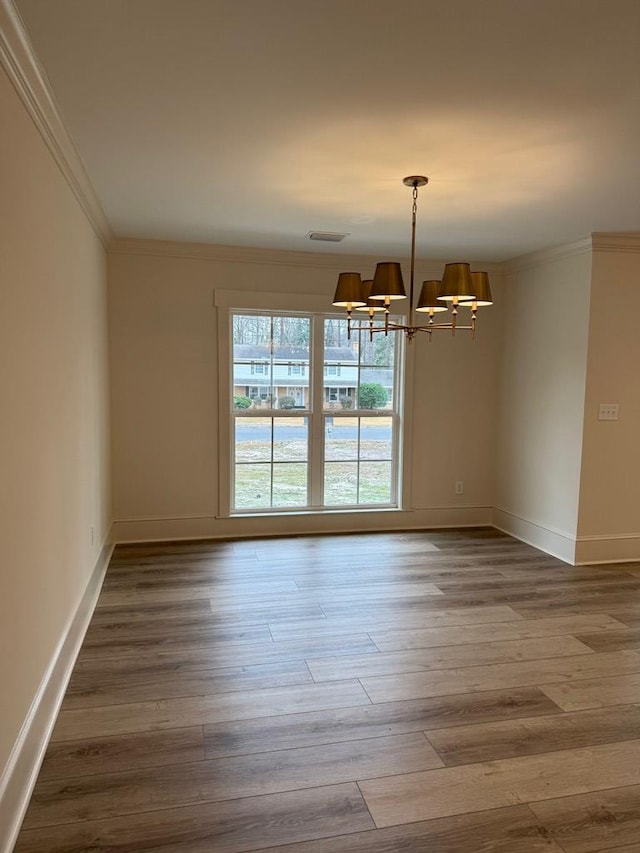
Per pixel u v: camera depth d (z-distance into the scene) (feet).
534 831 5.88
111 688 8.38
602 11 5.44
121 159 9.22
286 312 16.31
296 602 11.67
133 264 14.90
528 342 16.31
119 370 15.03
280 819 5.95
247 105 7.41
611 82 6.77
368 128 8.02
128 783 6.42
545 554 15.24
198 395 15.65
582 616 11.25
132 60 6.36
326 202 11.39
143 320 15.08
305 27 5.73
